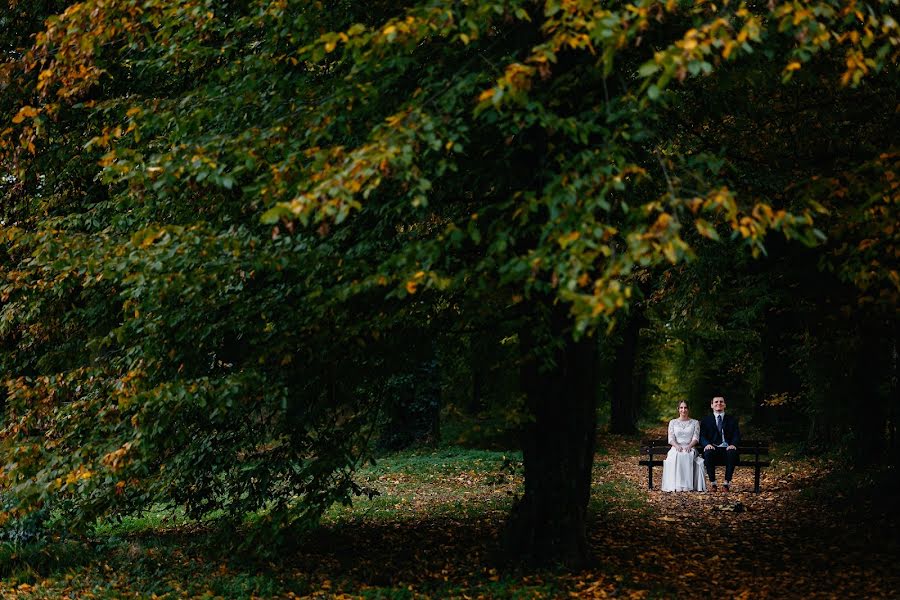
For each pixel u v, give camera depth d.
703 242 10.67
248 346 8.39
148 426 7.86
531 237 7.06
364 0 7.48
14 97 9.64
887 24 5.18
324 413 8.73
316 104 6.90
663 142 7.81
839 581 8.30
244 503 9.07
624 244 7.76
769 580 8.47
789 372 24.83
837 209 7.18
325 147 7.23
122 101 8.29
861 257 6.91
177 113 7.46
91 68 8.05
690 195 6.01
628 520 12.20
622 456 22.36
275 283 7.96
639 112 5.92
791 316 19.80
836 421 17.45
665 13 6.39
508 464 9.09
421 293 7.74
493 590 7.97
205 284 7.25
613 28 4.95
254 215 7.69
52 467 8.03
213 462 8.94
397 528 11.64
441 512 13.06
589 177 5.25
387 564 9.45
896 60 6.70
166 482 8.91
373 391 9.01
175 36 7.36
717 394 35.31
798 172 9.31
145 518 13.00
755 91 9.41
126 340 8.31
